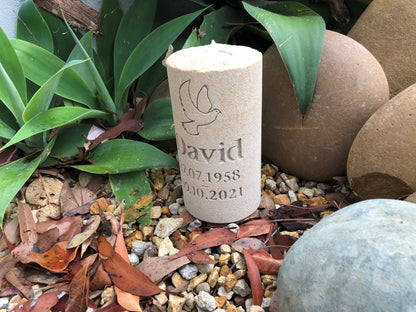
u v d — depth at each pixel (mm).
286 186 468
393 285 232
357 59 423
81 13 520
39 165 453
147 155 435
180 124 358
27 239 376
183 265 359
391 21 473
